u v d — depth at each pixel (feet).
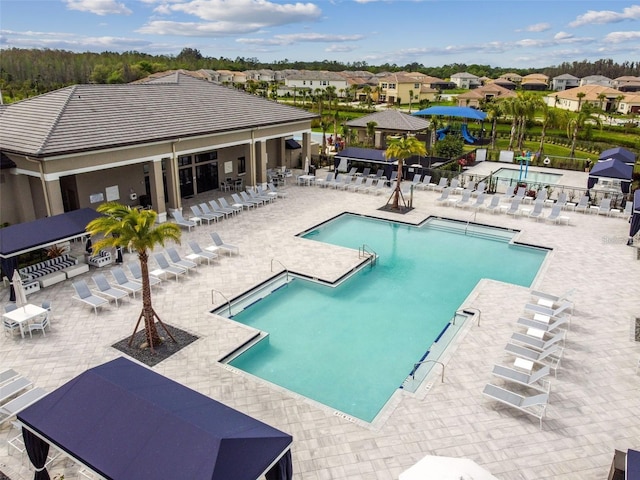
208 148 92.17
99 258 67.00
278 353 48.96
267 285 63.31
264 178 108.37
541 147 158.81
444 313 57.41
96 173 82.64
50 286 61.31
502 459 34.09
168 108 91.76
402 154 91.35
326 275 64.85
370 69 647.97
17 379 40.27
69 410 28.96
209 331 50.65
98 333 50.14
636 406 39.55
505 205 97.66
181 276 64.08
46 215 78.69
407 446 35.27
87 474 32.14
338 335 52.44
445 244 80.12
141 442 26.25
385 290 63.26
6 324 49.57
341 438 36.01
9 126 77.71
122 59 519.19
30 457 29.78
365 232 85.51
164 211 84.79
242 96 111.55
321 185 114.21
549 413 38.70
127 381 30.66
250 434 27.02
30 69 401.70
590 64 602.44
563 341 48.96
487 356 46.44
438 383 42.52
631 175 92.79
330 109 269.64
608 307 56.13
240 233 80.94
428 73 611.06
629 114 284.20
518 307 56.29
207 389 41.45
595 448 35.19
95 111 80.28
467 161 137.80
